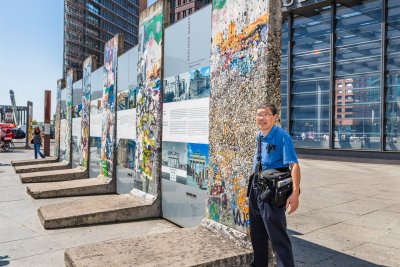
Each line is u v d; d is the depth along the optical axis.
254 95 4.15
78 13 127.81
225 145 4.66
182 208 5.95
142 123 7.44
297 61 25.06
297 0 23.83
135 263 3.64
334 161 20.81
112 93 9.38
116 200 7.02
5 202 7.78
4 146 25.98
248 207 3.90
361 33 21.80
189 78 5.82
